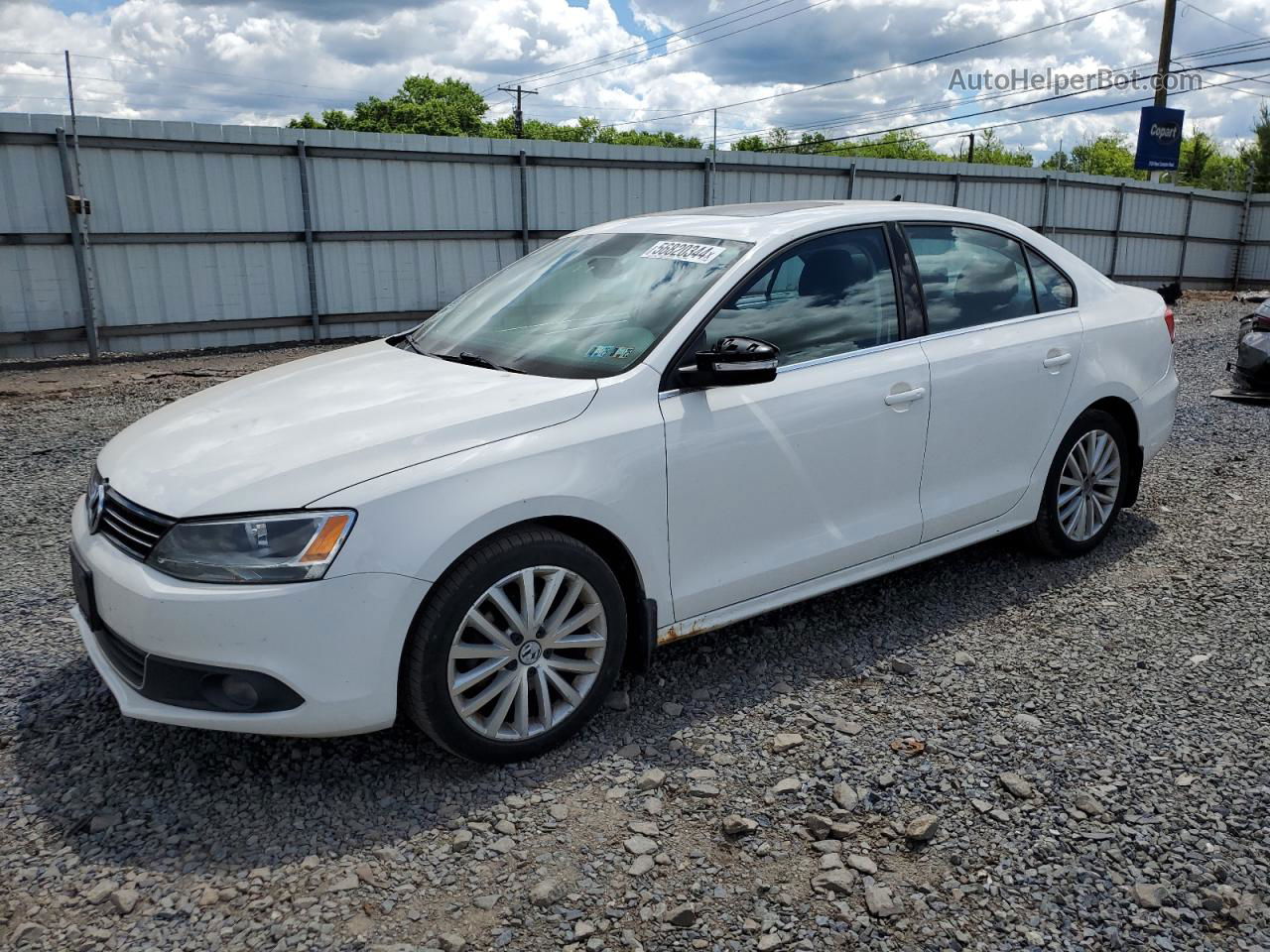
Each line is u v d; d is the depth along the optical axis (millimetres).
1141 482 6273
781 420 3564
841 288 3865
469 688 3006
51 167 11562
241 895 2525
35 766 3113
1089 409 4730
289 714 2750
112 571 2875
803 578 3760
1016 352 4312
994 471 4340
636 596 3348
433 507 2836
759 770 3086
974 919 2434
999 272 4445
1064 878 2580
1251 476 6387
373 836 2770
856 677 3697
